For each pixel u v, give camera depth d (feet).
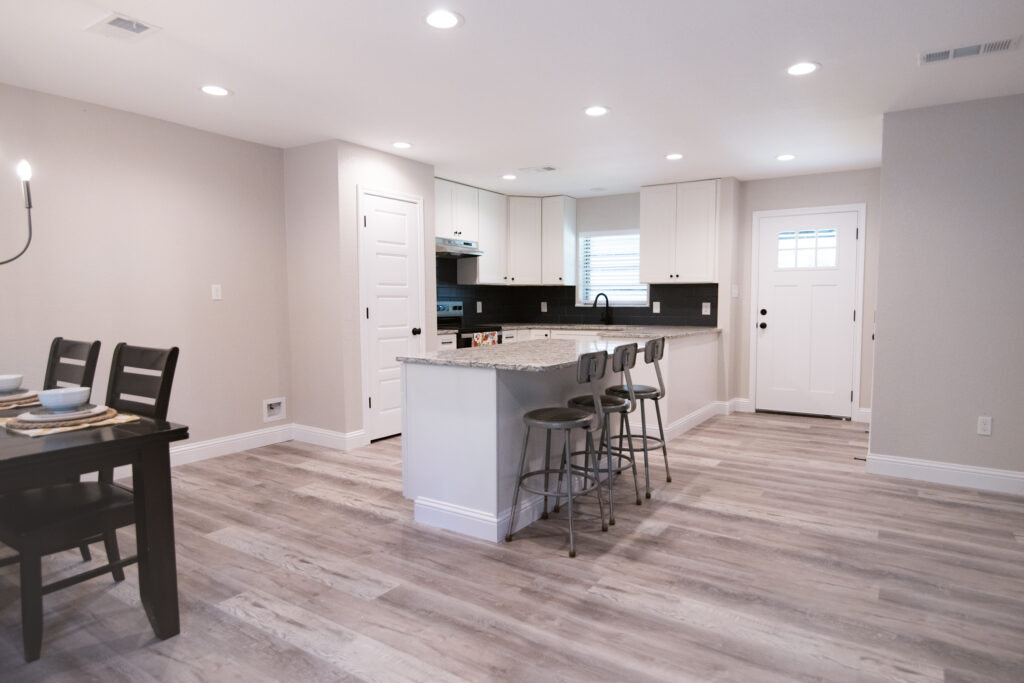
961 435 11.76
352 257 14.44
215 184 13.58
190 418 13.35
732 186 18.42
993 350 11.39
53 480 5.61
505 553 8.79
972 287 11.48
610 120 12.55
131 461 6.32
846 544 9.08
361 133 13.51
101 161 11.65
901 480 12.21
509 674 5.97
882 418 12.50
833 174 17.81
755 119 12.50
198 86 10.57
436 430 9.75
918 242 11.87
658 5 7.64
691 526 9.81
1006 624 6.89
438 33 8.45
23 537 6.01
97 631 6.75
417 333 16.24
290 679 5.89
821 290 18.28
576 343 12.68
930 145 11.66
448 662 6.17
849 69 9.79
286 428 15.39
